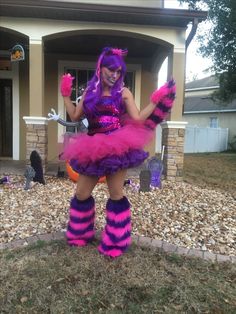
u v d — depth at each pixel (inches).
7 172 324.5
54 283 118.7
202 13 309.4
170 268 130.9
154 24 315.0
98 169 127.6
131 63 419.2
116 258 135.9
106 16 307.7
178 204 230.8
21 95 406.0
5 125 420.8
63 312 105.4
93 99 130.3
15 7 295.1
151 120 132.6
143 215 201.6
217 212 217.0
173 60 319.3
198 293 115.8
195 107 1216.2
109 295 113.4
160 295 114.0
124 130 128.0
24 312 105.7
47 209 207.8
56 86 412.5
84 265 129.6
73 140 132.0
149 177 263.4
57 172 317.1
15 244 153.2
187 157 682.2
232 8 524.4
